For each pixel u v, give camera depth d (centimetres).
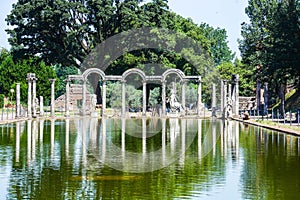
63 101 9256
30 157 2444
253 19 7631
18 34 7331
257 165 2191
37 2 7125
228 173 1980
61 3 7050
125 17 7319
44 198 1530
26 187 1691
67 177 1884
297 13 5644
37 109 7262
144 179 1853
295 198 1523
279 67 5588
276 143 3152
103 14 7212
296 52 5519
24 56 7500
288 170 2044
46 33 7350
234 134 3903
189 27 8669
